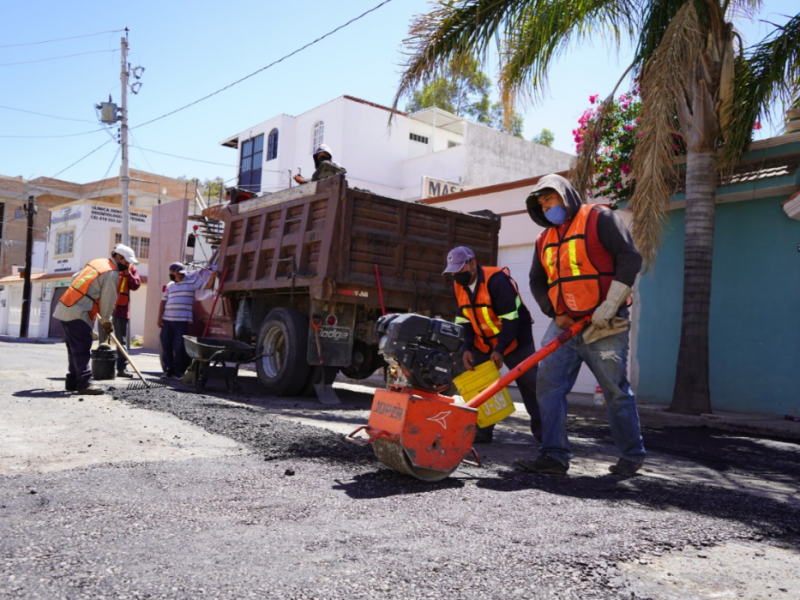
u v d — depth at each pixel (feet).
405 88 28.07
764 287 28.71
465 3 27.32
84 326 21.79
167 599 6.01
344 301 23.34
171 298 30.25
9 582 6.29
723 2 27.63
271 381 25.30
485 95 102.12
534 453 15.49
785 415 27.04
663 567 7.50
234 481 10.70
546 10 26.78
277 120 83.56
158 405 19.07
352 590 6.37
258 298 27.94
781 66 27.94
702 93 26.89
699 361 26.58
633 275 12.07
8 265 151.53
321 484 10.84
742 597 6.76
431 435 11.30
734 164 28.60
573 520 9.09
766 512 10.29
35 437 14.11
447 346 11.65
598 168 31.86
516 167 76.13
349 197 23.03
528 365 12.34
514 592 6.49
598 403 29.37
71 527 8.04
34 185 152.46
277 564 6.99
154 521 8.41
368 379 38.37
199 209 71.61
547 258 13.17
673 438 20.44
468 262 15.87
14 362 40.09
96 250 108.06
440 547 7.73
